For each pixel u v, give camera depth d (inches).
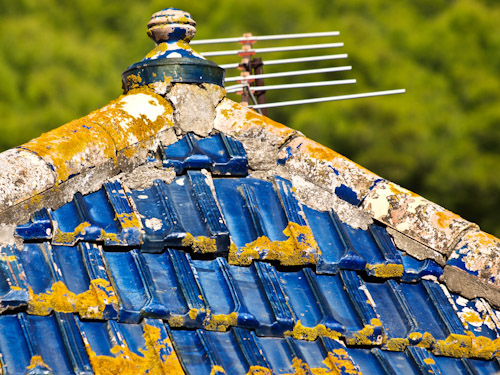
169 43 527.5
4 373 372.5
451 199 2726.4
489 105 2797.7
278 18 2933.1
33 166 432.8
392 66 2819.9
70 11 3021.7
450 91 2844.5
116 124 481.1
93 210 447.2
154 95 509.7
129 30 2979.8
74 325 398.3
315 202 503.8
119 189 462.0
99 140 466.6
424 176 2706.7
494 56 2908.5
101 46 2906.0
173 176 486.0
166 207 462.0
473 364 464.8
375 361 447.2
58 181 439.8
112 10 3014.3
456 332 466.6
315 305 452.4
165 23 527.2
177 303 424.5
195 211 468.1
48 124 2674.7
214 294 436.8
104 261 428.5
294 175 509.4
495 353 466.6
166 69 512.1
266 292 445.7
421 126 2706.7
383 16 2992.1
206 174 489.7
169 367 398.6
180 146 502.6
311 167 509.7
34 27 2871.6
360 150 2687.0
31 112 2706.7
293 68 2810.0
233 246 457.4
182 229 449.4
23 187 425.4
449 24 2935.5
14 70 2773.1
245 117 522.9
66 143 455.2
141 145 486.0
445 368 458.3
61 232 427.5
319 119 2684.5
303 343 437.4
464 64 2878.9
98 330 402.9
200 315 420.5
